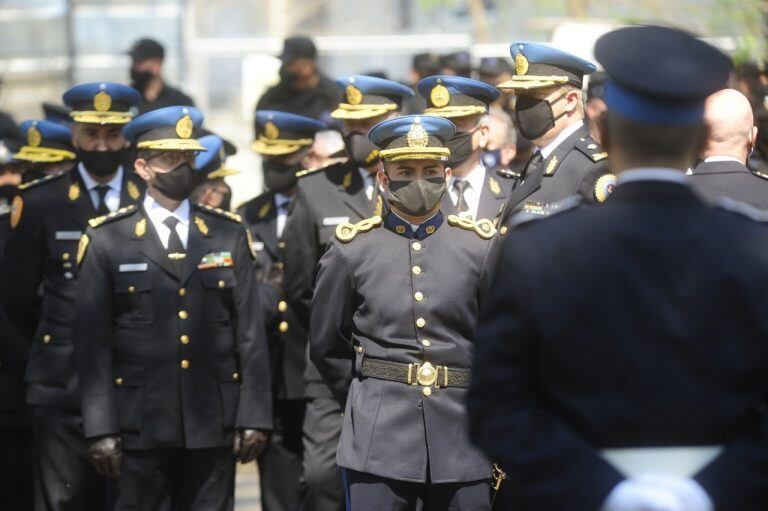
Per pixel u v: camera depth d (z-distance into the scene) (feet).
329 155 67.10
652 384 24.70
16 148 78.59
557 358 25.25
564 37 86.22
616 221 25.52
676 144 25.95
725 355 24.82
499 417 25.63
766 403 25.36
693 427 24.70
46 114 69.62
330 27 186.91
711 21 94.73
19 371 59.57
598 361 24.97
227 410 50.80
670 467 24.57
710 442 24.88
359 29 175.73
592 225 25.59
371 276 44.62
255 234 64.64
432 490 43.93
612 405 24.84
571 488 24.66
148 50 87.66
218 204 65.16
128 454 49.65
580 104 46.55
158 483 50.08
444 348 43.83
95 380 49.37
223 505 51.19
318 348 45.75
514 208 45.37
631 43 26.04
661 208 25.61
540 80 45.93
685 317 24.86
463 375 44.01
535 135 46.65
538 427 25.36
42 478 55.42
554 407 25.68
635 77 25.58
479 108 51.93
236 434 51.31
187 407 49.80
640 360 24.77
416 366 43.68
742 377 24.91
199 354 50.29
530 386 26.00
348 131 58.59
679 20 106.42
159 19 130.82
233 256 51.55
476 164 53.11
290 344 59.52
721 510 24.40
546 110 46.29
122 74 131.13
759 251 25.23
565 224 25.82
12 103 132.36
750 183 43.73
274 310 59.77
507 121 64.39
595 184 43.75
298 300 59.00
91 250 50.16
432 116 44.32
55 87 131.34
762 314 24.95
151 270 50.16
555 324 25.18
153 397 49.62
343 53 130.82
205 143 63.41
